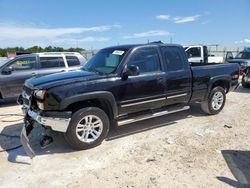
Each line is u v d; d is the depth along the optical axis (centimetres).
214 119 648
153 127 586
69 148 474
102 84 471
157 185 351
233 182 358
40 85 451
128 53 518
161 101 561
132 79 508
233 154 445
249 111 731
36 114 446
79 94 446
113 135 537
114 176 376
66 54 959
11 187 352
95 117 470
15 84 852
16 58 863
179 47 600
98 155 445
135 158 432
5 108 816
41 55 905
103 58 559
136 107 523
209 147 474
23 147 458
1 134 557
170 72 567
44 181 366
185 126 593
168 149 466
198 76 621
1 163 420
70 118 443
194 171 387
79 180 367
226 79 687
